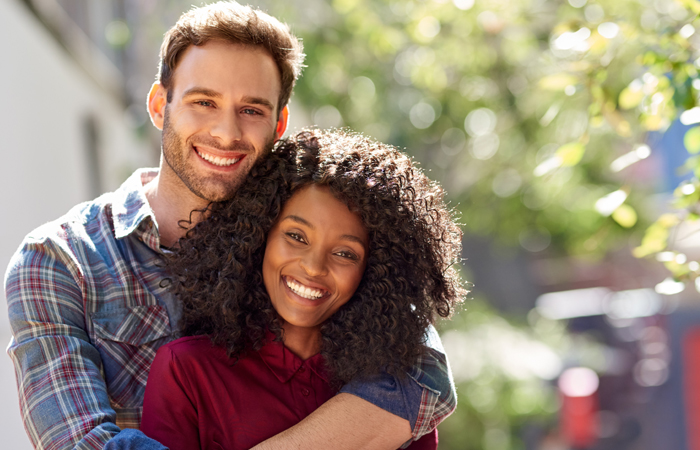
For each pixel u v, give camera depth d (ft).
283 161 6.45
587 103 16.34
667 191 26.22
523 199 26.96
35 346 6.26
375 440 6.19
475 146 25.84
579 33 9.78
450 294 6.76
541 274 51.72
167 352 6.19
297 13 23.71
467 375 26.53
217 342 6.30
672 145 26.35
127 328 6.69
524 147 24.43
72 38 21.03
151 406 6.11
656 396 39.27
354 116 27.27
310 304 6.23
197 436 6.15
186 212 7.15
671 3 12.32
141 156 29.48
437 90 23.07
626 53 11.70
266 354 6.42
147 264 6.91
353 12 20.67
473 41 20.11
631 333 49.65
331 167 6.21
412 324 6.40
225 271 6.32
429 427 6.47
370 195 6.20
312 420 6.09
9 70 17.15
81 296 6.63
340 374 6.31
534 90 20.62
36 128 18.69
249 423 6.19
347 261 6.29
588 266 51.08
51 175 19.51
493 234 33.47
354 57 24.95
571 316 48.78
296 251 6.20
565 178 23.27
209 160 6.70
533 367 29.50
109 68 26.63
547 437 37.29
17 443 15.58
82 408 6.01
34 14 18.52
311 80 24.30
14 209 16.90
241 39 6.79
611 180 24.59
